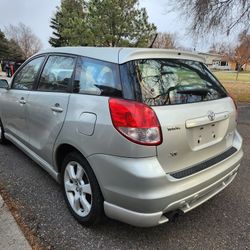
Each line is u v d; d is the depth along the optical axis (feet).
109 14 71.92
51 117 10.46
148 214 7.95
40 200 11.21
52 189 12.06
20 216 10.13
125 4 72.33
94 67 9.36
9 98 14.51
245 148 17.92
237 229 9.82
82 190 9.49
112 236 9.29
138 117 7.86
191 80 9.80
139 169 7.76
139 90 8.23
